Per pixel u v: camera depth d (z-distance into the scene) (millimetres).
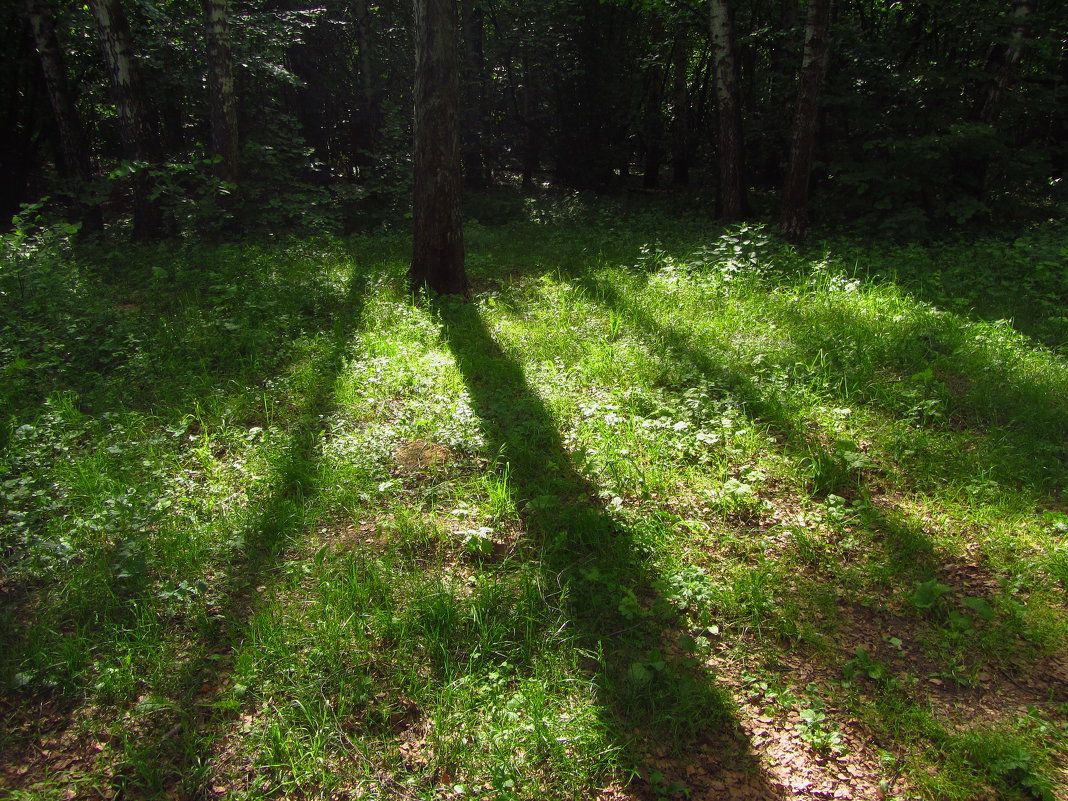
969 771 2656
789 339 6480
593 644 3268
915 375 5543
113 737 2867
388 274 9211
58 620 3416
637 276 8938
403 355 6320
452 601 3441
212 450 4949
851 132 13625
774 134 14977
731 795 2582
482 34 20078
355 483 4461
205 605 3518
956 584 3623
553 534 3996
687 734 2840
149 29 12672
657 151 21859
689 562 3805
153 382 5965
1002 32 11781
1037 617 3359
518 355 6492
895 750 2760
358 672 3094
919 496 4340
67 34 13359
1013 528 3979
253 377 6145
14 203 14430
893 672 3117
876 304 7242
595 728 2814
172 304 8062
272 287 8391
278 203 12109
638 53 20141
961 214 11320
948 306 7652
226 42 11516
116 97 11344
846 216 12656
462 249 8461
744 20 18188
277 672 3094
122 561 3648
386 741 2799
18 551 3871
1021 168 11758
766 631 3357
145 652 3240
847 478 4488
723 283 8273
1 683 3084
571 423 5258
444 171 8031
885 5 14984
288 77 12906
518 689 3029
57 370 6125
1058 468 4477
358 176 17094
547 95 19375
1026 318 7227
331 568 3723
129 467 4621
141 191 11625
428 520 4145
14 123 14172
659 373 5957
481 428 5090
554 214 15281
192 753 2756
